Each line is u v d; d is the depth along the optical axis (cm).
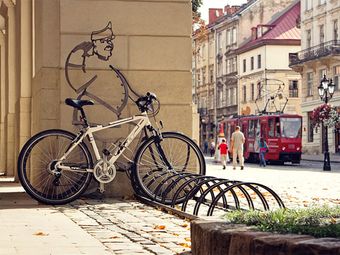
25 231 892
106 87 1379
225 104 10056
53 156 1283
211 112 10675
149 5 1395
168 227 924
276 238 512
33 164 1312
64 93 1366
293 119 5175
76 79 1370
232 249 556
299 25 7638
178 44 1403
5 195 1509
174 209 1070
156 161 1282
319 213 617
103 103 1374
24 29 2095
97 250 739
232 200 1355
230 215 649
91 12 1377
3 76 3259
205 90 10906
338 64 6631
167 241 797
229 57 9856
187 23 1405
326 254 474
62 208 1184
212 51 10594
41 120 1374
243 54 9312
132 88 1386
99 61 1377
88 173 1257
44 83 1370
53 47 1373
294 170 3766
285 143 5125
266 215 618
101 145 1334
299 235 522
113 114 1377
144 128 1298
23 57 2100
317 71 7012
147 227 925
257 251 520
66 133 1257
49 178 1265
